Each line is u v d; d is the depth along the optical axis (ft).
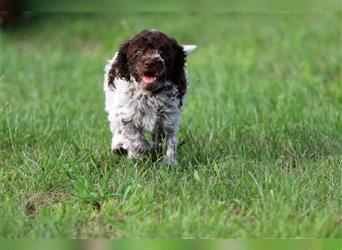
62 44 73.77
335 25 73.00
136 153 35.50
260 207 29.50
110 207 30.12
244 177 32.71
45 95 52.65
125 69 34.76
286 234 27.61
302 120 43.39
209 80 55.83
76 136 39.70
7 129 41.04
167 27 75.36
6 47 69.87
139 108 35.14
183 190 30.99
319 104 48.06
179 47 34.88
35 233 28.14
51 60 65.26
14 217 29.17
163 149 35.73
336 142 39.01
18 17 77.46
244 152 37.04
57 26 77.71
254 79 58.34
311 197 30.73
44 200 32.35
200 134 40.73
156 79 33.32
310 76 57.47
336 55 63.31
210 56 64.54
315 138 39.91
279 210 28.91
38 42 74.13
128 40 34.94
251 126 42.55
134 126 35.60
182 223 28.14
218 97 49.96
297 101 48.80
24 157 36.27
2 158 37.63
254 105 47.62
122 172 34.01
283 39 70.44
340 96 49.60
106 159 36.58
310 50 65.98
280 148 38.93
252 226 28.48
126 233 28.30
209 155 36.96
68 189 33.09
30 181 33.32
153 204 30.40
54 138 40.11
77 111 47.14
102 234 28.60
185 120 43.37
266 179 31.96
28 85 55.57
